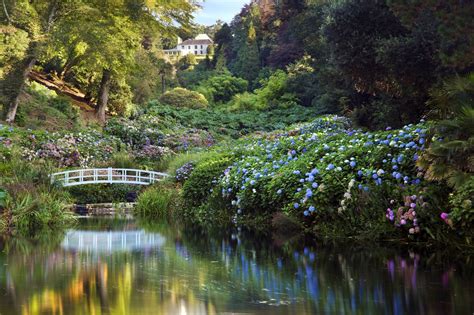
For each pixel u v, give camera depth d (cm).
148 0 2539
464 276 453
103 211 1434
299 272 480
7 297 377
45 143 1953
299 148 1098
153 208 1317
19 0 2211
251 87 5203
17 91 2250
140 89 3506
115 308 343
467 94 661
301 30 3875
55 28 2316
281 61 4553
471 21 987
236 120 3581
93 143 2152
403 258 552
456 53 1028
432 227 636
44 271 487
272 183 913
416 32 1257
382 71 1460
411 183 692
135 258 570
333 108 2941
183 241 740
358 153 808
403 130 792
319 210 781
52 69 3306
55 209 1041
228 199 1076
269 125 3472
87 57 2681
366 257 564
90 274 471
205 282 433
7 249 657
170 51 9412
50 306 350
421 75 1287
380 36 1416
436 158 604
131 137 2567
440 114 703
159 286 418
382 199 702
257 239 752
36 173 1265
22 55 2184
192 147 2469
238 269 497
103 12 2491
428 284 421
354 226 732
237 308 344
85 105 3052
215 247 669
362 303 359
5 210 958
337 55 1491
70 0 2384
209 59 6334
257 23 5722
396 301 364
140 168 1902
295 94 3966
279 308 345
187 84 5397
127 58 2747
